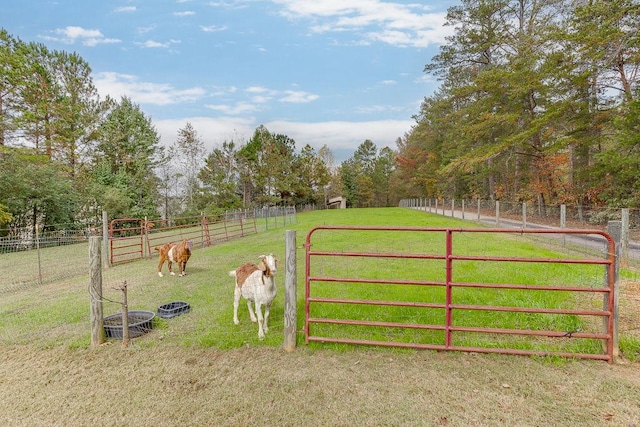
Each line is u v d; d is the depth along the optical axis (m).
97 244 4.53
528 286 3.73
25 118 20.50
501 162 27.05
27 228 19.69
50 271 10.35
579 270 7.12
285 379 3.61
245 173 45.22
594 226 15.45
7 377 3.85
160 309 5.57
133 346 4.47
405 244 11.98
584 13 14.59
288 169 50.50
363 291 6.35
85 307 6.22
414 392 3.30
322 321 4.22
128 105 34.62
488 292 5.99
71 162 27.47
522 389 3.28
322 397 3.28
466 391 3.29
